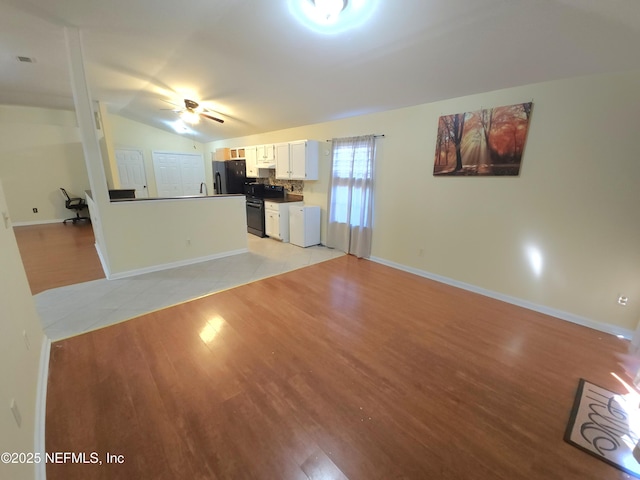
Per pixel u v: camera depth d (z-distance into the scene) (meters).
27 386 1.49
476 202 3.23
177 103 5.07
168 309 2.81
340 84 3.34
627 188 2.34
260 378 1.91
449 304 3.05
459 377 1.97
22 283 1.88
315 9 2.10
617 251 2.45
